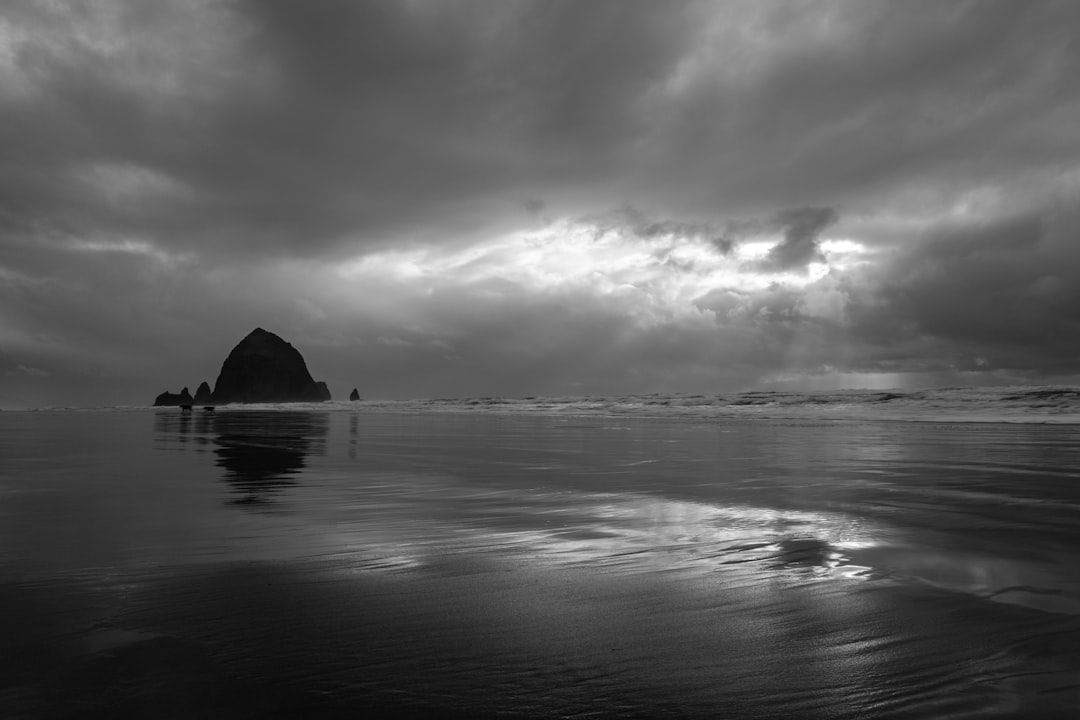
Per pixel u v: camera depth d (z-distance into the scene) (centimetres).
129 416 5684
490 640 427
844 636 437
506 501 1009
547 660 396
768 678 373
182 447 2070
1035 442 2241
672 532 779
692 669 385
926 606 500
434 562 632
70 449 1973
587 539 738
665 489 1139
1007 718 326
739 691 357
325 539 731
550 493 1095
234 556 649
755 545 711
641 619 470
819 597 523
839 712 333
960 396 5544
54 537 729
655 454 1828
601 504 982
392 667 383
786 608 495
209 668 377
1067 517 868
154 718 317
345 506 956
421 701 340
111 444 2183
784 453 1850
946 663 393
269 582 557
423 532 772
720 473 1379
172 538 730
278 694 346
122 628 441
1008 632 444
